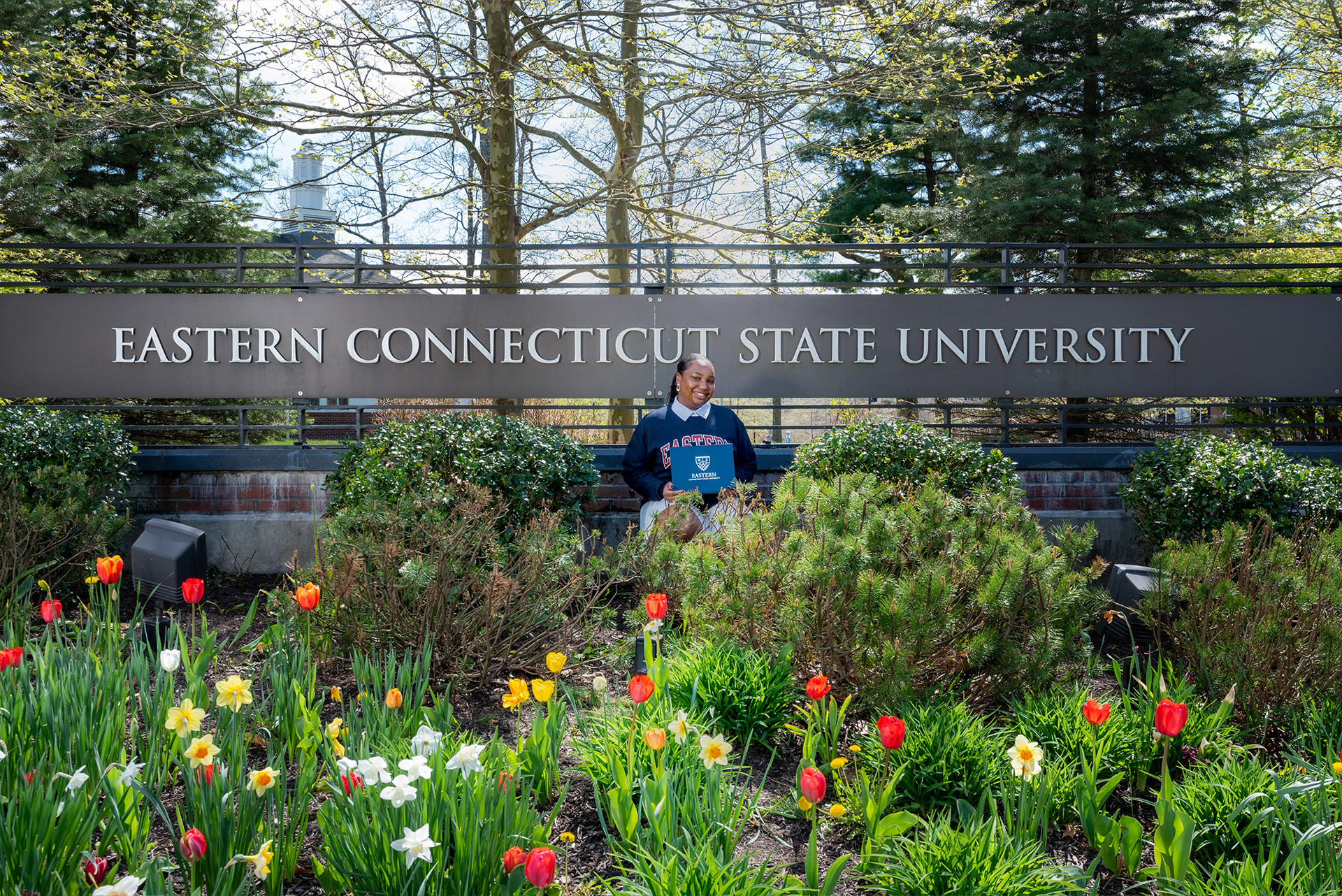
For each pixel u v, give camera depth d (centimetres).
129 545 672
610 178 1120
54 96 930
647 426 559
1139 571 441
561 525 543
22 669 284
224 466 679
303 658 342
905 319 720
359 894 208
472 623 386
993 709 354
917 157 1806
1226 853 253
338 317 704
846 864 254
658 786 241
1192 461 602
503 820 218
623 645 408
